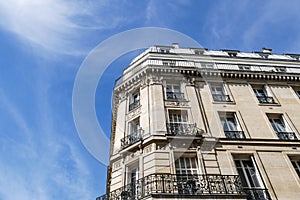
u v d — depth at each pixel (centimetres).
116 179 1032
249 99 1446
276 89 1559
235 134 1227
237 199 818
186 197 795
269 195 961
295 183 1008
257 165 1073
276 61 1812
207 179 905
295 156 1141
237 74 1591
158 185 873
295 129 1282
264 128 1264
